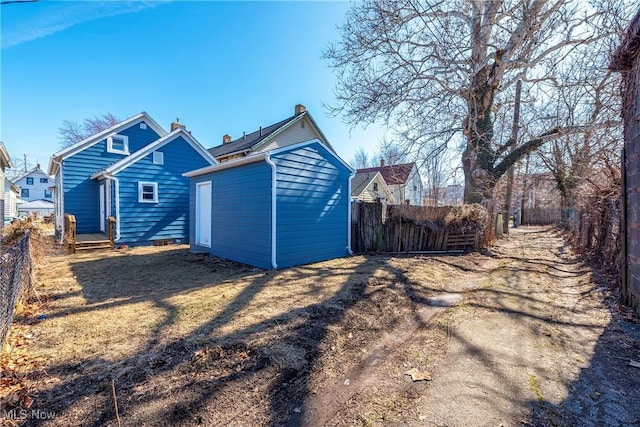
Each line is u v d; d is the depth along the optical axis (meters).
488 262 7.79
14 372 2.42
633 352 2.82
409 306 4.32
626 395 2.19
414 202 33.16
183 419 1.94
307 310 3.86
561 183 15.20
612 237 5.62
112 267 6.78
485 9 9.01
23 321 3.52
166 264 7.11
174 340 3.01
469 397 2.19
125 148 12.60
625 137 4.17
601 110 8.09
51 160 11.80
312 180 7.29
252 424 1.93
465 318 3.81
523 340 3.15
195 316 3.67
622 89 4.40
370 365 2.70
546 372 2.52
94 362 2.59
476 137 10.41
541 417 1.96
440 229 9.03
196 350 2.80
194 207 9.14
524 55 8.91
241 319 3.57
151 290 4.87
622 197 4.12
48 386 2.25
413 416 1.99
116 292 4.76
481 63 9.59
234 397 2.18
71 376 2.38
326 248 7.73
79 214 11.52
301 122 18.00
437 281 5.67
